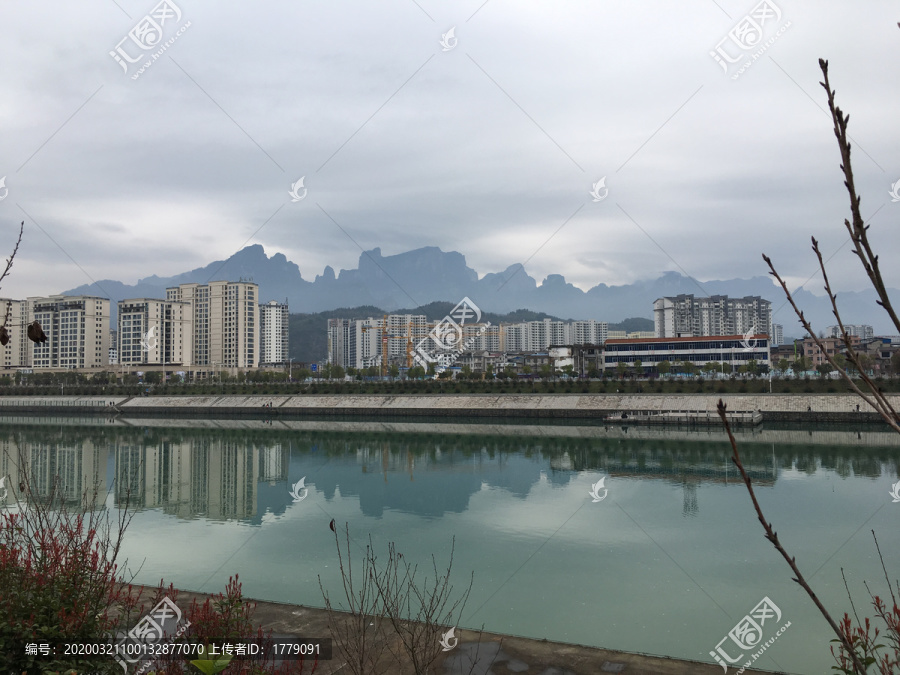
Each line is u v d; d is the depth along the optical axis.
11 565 8.20
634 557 27.69
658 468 52.75
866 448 61.41
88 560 8.96
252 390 123.62
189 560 26.97
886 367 112.75
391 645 11.70
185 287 178.25
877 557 27.17
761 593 22.77
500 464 56.53
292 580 23.88
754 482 45.75
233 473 54.00
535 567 26.17
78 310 164.75
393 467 56.03
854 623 19.20
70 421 107.38
